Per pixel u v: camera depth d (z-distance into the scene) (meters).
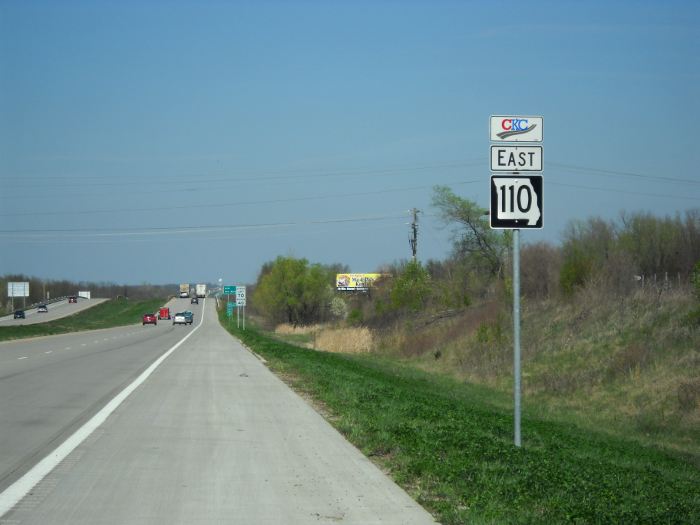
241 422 14.47
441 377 37.75
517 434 11.53
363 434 12.72
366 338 55.94
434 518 7.62
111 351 40.09
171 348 44.53
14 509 7.71
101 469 9.81
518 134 10.69
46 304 155.75
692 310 31.33
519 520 7.38
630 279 40.78
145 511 7.70
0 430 13.06
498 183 10.63
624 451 17.81
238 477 9.45
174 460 10.52
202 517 7.51
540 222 10.73
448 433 13.02
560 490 8.54
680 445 20.78
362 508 7.98
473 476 9.20
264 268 143.25
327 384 21.59
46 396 18.44
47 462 10.21
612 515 7.54
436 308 65.69
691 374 25.83
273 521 7.41
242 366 30.20
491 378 34.59
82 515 7.51
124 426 13.69
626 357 28.98
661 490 10.36
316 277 105.12
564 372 31.44
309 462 10.54
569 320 38.78
